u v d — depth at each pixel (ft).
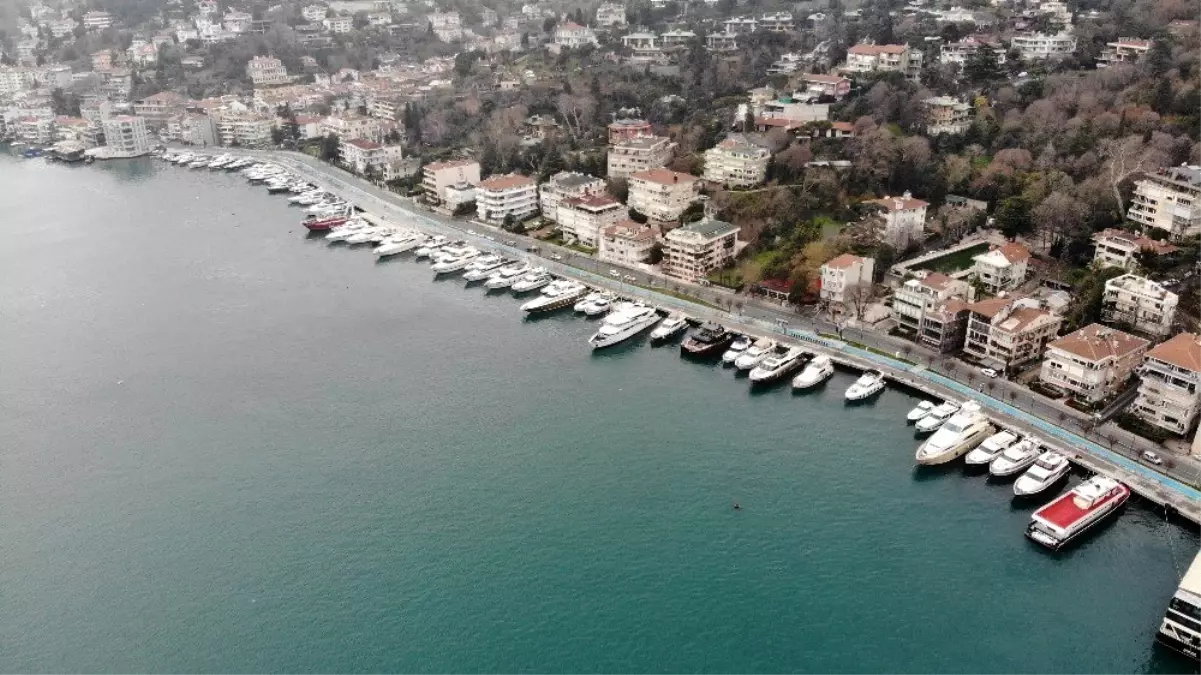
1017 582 469.16
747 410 642.63
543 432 622.54
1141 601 453.17
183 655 443.73
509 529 522.88
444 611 464.65
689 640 441.68
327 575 491.72
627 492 552.41
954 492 542.98
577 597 470.39
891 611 454.40
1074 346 615.16
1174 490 513.45
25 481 587.27
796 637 441.27
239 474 585.63
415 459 594.65
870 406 638.94
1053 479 533.14
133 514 549.54
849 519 522.06
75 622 466.29
